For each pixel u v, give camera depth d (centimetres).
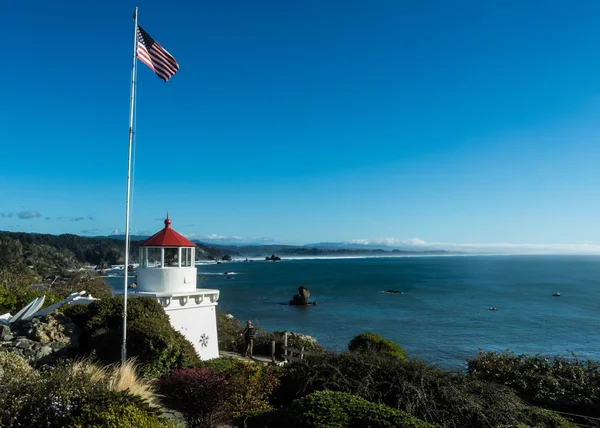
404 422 799
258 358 2119
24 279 2798
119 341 1327
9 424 663
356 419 837
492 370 1538
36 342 1259
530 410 1052
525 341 4181
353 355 1218
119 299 1498
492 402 1038
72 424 662
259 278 14025
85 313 1451
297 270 19988
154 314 1462
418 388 1032
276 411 983
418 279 13762
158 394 1102
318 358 1234
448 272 18575
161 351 1267
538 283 12256
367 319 5569
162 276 1653
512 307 6838
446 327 4956
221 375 1064
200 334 1694
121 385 920
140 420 677
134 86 1395
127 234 1317
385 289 10019
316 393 940
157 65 1503
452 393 1024
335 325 5109
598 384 1397
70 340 1332
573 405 1346
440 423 966
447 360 3372
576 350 3803
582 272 19275
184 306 1648
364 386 1055
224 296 8400
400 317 5747
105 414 669
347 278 14125
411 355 3506
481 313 6131
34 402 695
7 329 1277
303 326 5038
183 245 1695
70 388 735
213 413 961
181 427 870
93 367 983
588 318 5688
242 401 1084
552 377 1435
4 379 746
